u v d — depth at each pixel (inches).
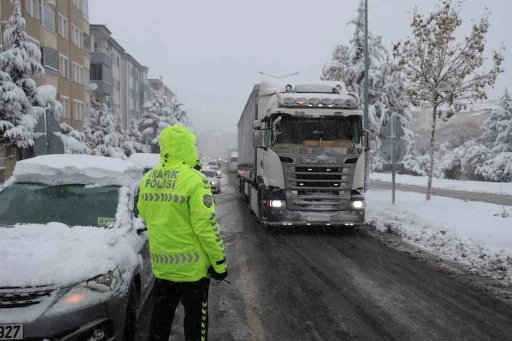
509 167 1545.3
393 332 207.3
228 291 270.8
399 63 647.8
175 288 144.8
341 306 243.1
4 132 613.0
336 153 469.1
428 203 657.0
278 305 245.1
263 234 483.8
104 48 2122.3
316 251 392.8
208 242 138.3
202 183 141.5
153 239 143.6
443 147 2126.0
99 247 175.3
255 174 577.0
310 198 469.7
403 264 341.7
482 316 228.1
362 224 477.7
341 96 492.4
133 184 246.8
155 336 147.0
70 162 233.6
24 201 218.1
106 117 1368.1
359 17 1111.0
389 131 690.8
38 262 161.0
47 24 1161.4
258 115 572.7
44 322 148.4
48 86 700.7
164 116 2143.2
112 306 163.0
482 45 609.9
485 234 421.4
